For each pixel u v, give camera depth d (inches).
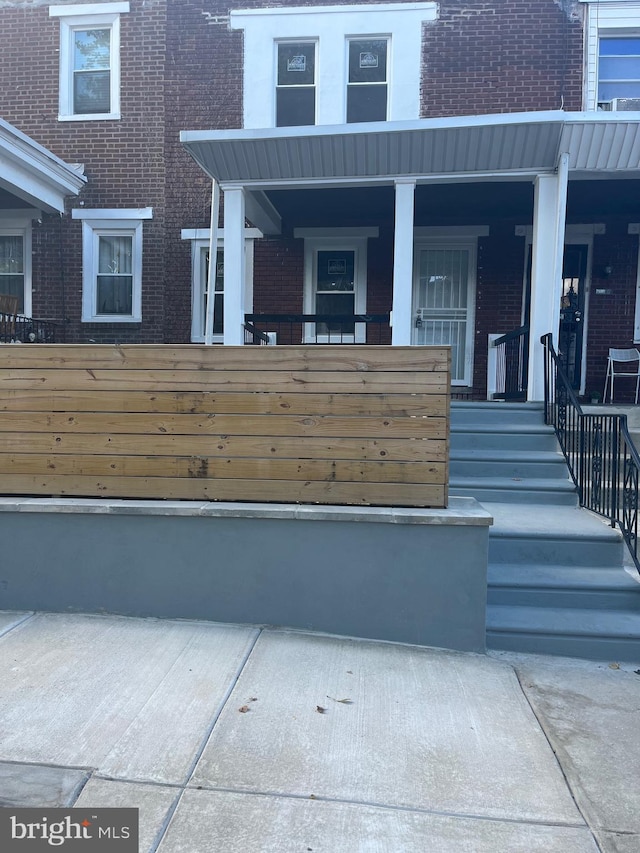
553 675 147.5
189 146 284.0
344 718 123.3
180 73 388.2
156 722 119.0
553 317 279.4
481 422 269.7
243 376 162.7
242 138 278.1
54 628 156.6
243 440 163.3
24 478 169.3
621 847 92.7
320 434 161.3
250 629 159.0
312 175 295.4
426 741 117.3
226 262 304.5
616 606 171.6
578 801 102.4
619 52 367.6
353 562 157.9
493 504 226.8
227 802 99.4
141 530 163.0
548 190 281.3
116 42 393.4
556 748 117.0
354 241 387.9
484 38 365.7
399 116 371.2
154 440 165.8
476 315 381.7
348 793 102.3
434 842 92.7
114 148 394.9
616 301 371.9
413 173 289.6
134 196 395.5
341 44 374.9
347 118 379.2
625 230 367.9
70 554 165.3
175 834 92.7
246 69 382.6
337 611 159.0
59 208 381.4
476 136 269.7
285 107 385.4
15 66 399.2
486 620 162.6
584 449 225.5
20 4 397.1
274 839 92.3
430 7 367.2
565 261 377.1
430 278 392.2
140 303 398.0
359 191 322.7
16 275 404.2
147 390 165.3
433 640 157.3
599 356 374.0
